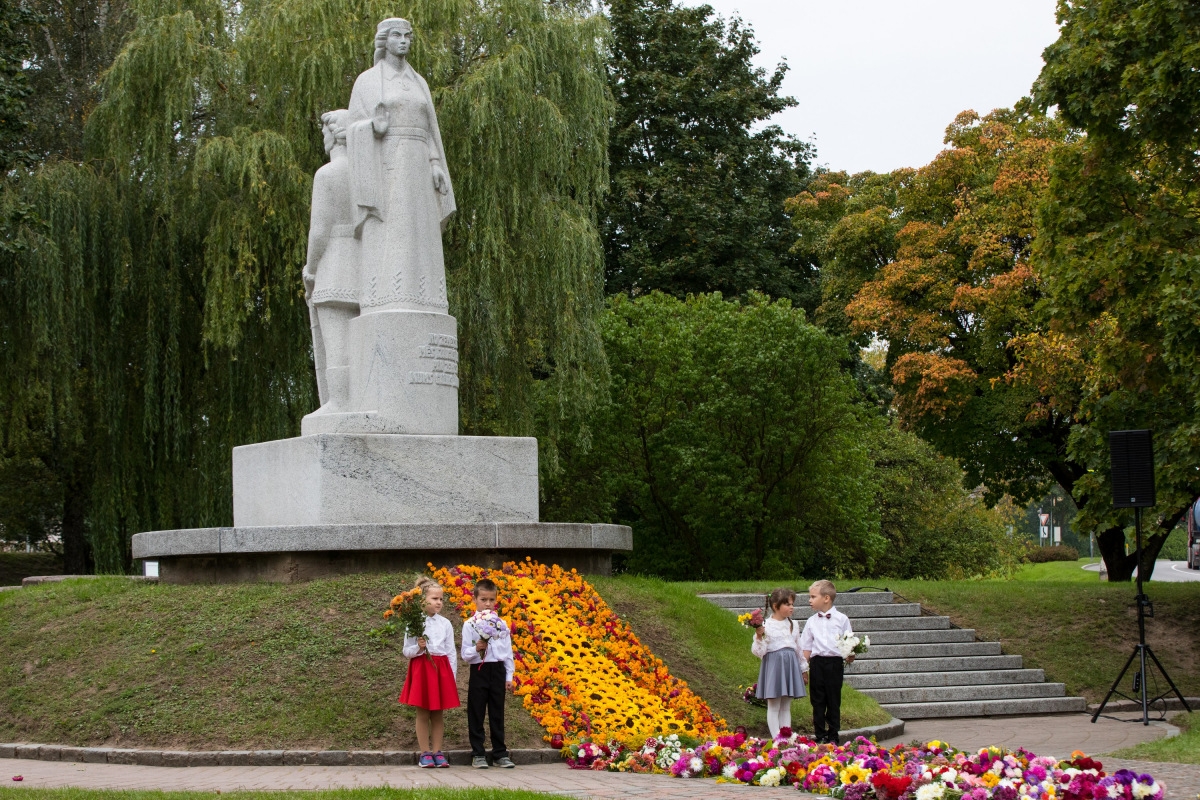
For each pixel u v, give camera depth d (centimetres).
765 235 3991
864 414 3152
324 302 1365
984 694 1744
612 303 3253
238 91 2286
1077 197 1819
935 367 2691
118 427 2266
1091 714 1692
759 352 2891
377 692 1045
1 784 850
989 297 2600
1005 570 4212
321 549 1227
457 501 1316
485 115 2189
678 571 3231
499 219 2242
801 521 3173
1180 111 1642
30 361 2209
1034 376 2309
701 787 837
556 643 1148
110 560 2280
